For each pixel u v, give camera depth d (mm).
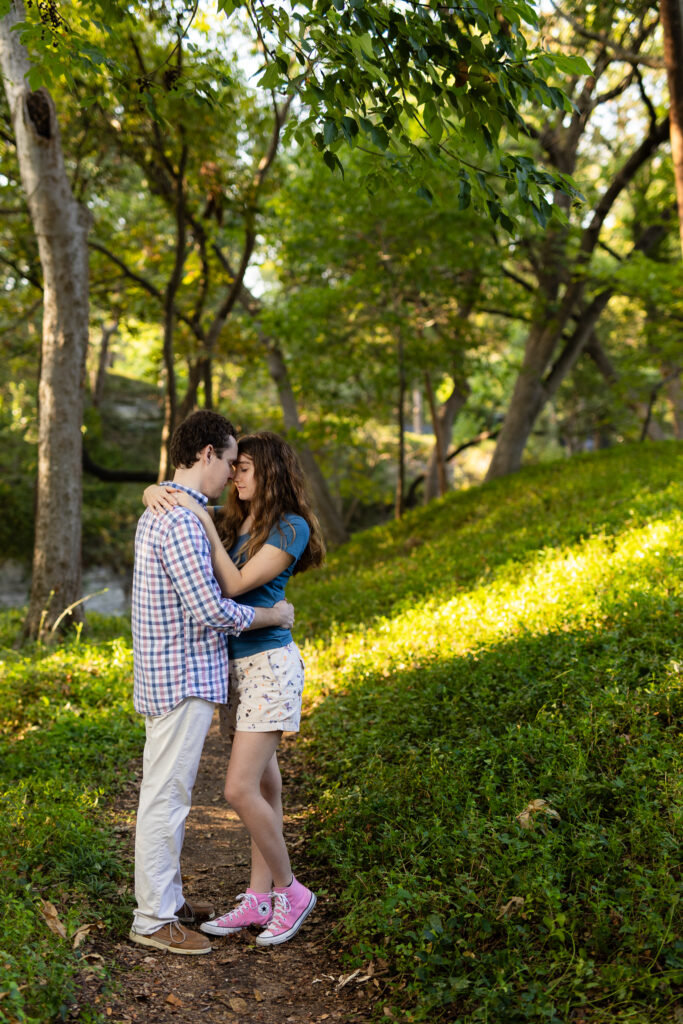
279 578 3389
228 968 3121
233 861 4266
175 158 12875
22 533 21594
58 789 4531
